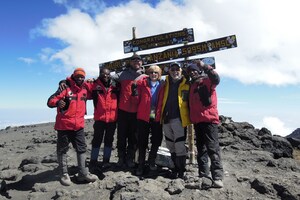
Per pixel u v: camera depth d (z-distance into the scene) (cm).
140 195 302
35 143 768
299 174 402
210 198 313
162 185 345
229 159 469
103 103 406
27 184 391
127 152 427
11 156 601
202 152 363
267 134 602
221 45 447
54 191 354
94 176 369
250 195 331
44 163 479
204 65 347
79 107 374
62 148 370
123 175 382
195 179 345
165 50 473
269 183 345
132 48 497
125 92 414
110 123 416
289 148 530
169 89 382
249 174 398
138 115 396
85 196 335
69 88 372
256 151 503
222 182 344
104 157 422
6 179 420
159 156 425
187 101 373
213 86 348
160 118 386
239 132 611
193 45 459
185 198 315
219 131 622
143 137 393
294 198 320
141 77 414
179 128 374
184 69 426
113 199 315
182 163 380
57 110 375
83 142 377
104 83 410
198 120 354
